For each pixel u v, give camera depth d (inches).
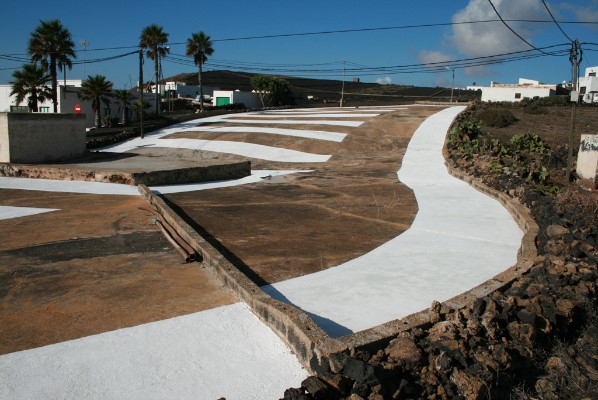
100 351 158.9
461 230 331.0
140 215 359.3
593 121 1066.7
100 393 137.4
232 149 834.8
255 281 229.8
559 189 455.5
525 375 153.1
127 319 181.5
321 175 626.2
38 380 142.9
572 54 564.7
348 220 363.6
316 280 231.3
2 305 195.0
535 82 2524.6
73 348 160.7
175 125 1104.8
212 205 420.5
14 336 168.9
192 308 190.7
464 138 807.7
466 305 179.2
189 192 488.7
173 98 2066.9
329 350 141.4
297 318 161.2
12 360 153.4
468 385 129.9
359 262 260.1
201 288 212.2
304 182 568.4
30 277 227.1
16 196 433.1
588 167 556.4
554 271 211.3
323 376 129.6
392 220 362.6
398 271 245.3
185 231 289.7
